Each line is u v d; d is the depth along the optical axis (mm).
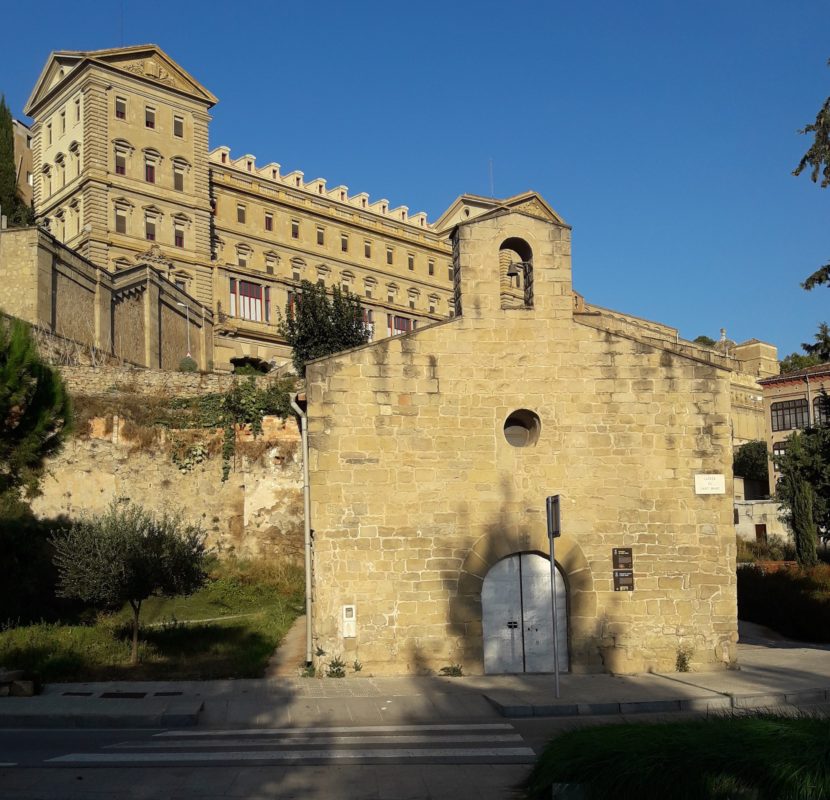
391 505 17625
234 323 71000
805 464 32875
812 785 7934
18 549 23453
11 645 19344
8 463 18500
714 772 8219
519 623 17797
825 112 20016
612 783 8344
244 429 31672
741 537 55375
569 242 18844
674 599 17984
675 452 18359
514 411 18234
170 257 68188
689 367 18594
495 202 99750
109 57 67062
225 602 26562
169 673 17906
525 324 18453
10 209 65562
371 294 88375
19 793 9391
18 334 18391
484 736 12633
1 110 67750
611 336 18562
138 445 31094
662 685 16047
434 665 17375
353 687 16250
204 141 72375
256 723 13961
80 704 15109
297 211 82375
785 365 101562
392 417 17828
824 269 20953
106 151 65938
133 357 48625
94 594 18953
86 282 43469
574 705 14391
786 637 27297
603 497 18125
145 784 9805
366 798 9258
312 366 17750
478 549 17719
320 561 17375
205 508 30984
